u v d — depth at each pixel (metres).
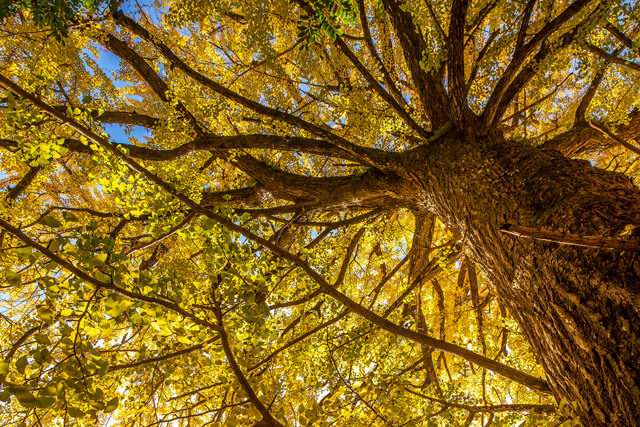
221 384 2.00
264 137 3.58
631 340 1.43
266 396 1.70
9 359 2.90
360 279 6.54
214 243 1.90
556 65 3.21
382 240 5.79
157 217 2.00
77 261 1.40
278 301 2.83
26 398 1.19
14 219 3.67
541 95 4.77
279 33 4.68
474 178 2.72
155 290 1.50
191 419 3.20
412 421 2.36
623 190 2.06
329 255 5.15
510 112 6.19
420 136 3.75
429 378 4.72
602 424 1.51
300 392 3.02
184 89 4.04
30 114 1.82
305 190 4.04
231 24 5.19
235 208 4.29
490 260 2.47
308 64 3.92
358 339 3.26
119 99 4.61
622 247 1.35
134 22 4.03
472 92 4.52
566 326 1.71
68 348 1.31
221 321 1.67
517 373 2.24
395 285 6.96
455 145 3.15
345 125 4.64
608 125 3.61
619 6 2.72
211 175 5.40
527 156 2.63
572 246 1.77
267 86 4.54
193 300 1.80
